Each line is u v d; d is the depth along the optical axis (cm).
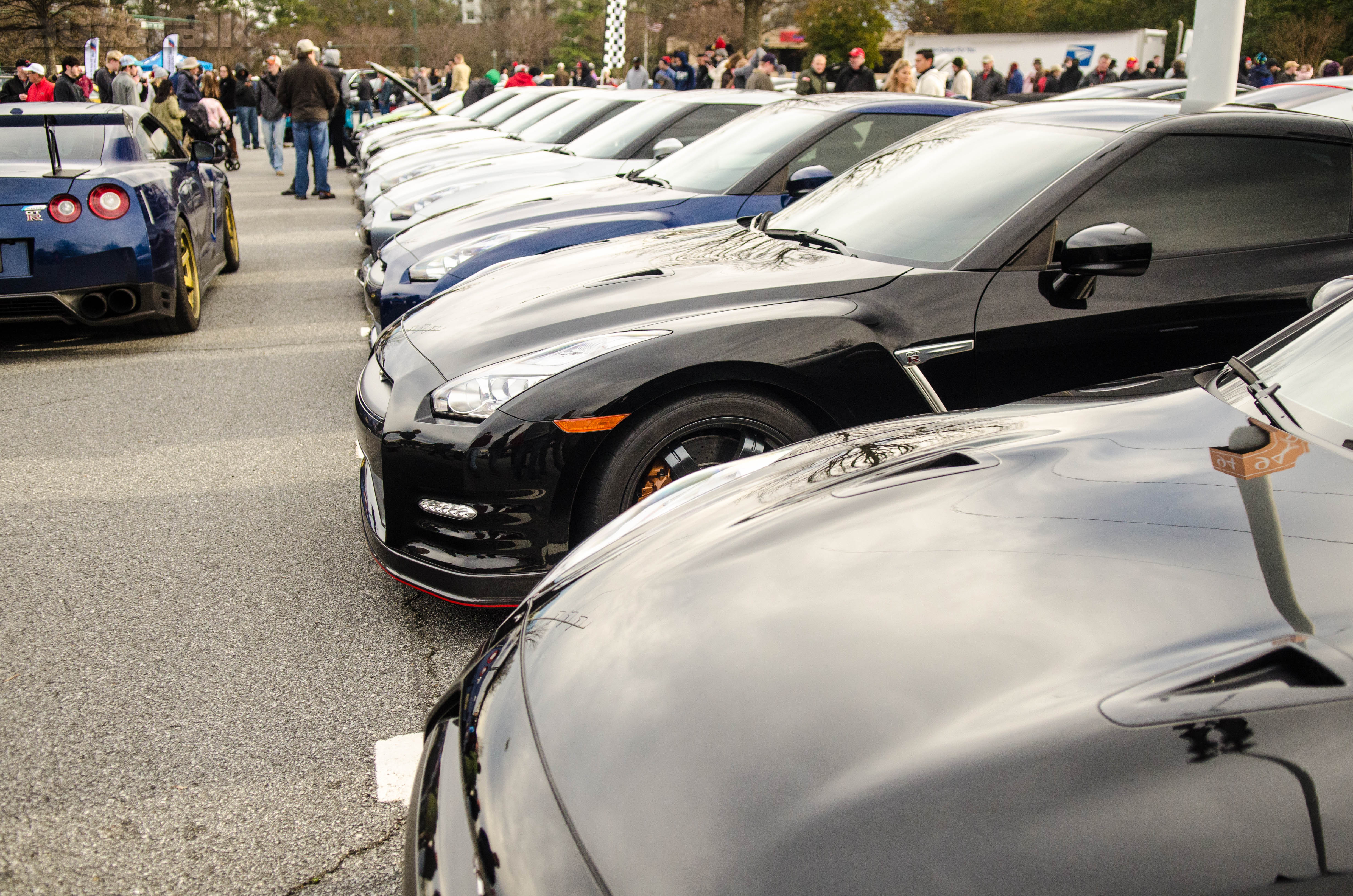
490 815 125
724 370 269
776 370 271
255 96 2125
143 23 3978
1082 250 263
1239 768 97
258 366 588
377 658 282
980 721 110
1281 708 103
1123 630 121
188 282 661
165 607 312
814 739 113
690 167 531
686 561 159
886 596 136
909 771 105
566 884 109
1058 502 155
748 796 108
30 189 557
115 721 253
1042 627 124
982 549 144
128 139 639
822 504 169
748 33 3484
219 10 4862
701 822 107
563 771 123
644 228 468
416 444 271
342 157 1780
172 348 631
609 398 262
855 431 212
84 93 1733
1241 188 315
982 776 102
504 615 305
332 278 843
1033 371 295
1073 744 103
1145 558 135
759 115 548
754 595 143
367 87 2512
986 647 122
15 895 195
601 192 539
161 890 196
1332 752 97
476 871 120
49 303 571
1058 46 2931
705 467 280
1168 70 2489
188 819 216
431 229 554
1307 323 202
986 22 4722
